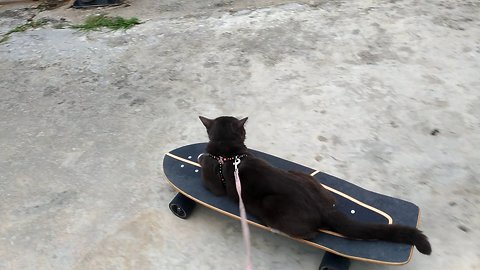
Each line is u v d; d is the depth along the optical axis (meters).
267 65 1.59
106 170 1.23
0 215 1.12
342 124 1.33
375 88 1.46
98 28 1.90
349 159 1.21
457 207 1.07
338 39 1.70
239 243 1.01
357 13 1.85
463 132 1.28
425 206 1.07
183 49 1.71
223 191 0.99
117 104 1.47
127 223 1.07
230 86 1.51
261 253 0.99
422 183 1.14
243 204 0.93
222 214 1.08
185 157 1.12
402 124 1.32
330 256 0.90
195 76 1.57
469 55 1.58
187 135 1.32
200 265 0.97
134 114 1.42
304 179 0.93
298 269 0.95
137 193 1.15
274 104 1.42
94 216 1.10
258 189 0.90
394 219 0.92
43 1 2.21
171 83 1.54
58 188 1.18
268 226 0.92
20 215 1.11
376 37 1.70
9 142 1.35
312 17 1.85
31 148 1.32
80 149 1.30
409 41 1.67
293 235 0.88
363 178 1.16
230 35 1.77
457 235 1.00
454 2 1.89
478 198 1.09
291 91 1.47
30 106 1.49
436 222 1.03
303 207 0.86
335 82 1.49
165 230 1.05
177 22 1.90
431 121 1.32
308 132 1.31
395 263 0.83
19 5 2.19
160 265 0.98
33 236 1.06
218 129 0.99
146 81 1.57
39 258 1.01
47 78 1.62
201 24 1.86
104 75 1.61
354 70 1.54
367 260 0.84
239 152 0.96
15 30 1.95
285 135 1.30
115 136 1.34
